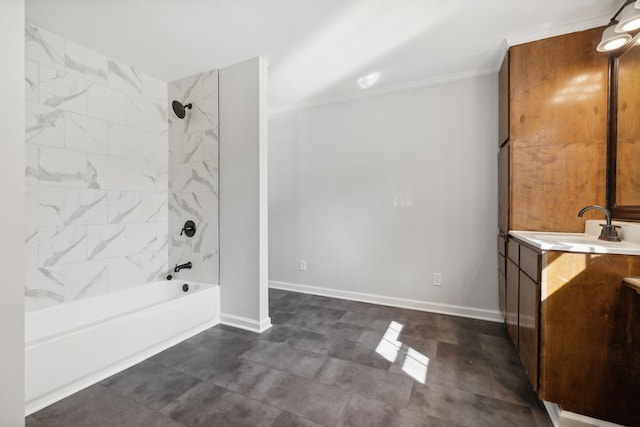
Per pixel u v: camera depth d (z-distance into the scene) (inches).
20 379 42.7
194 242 106.9
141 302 101.4
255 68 93.9
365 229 123.9
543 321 54.7
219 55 92.9
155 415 55.6
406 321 102.3
